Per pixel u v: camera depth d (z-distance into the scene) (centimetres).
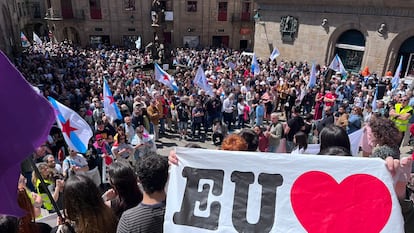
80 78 1862
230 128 1390
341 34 2480
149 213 287
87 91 1634
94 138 934
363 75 2148
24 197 312
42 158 765
